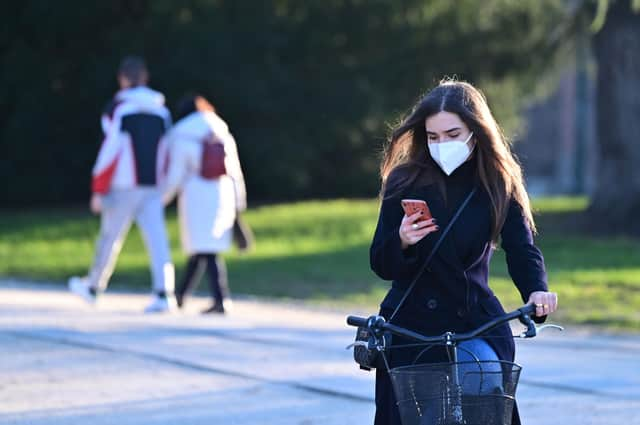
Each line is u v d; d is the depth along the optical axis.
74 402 21.77
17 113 86.00
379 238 12.72
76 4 84.38
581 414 20.86
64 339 29.19
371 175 98.25
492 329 12.64
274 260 51.28
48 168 87.88
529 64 69.25
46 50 88.06
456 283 12.73
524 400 22.17
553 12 65.62
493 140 12.55
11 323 31.91
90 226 68.19
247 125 87.69
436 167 12.83
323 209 80.69
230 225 34.94
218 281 34.84
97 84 84.44
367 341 12.72
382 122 89.69
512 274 12.83
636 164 62.38
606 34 62.06
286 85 86.94
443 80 13.64
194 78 83.50
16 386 23.23
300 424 20.05
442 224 12.67
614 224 62.59
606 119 63.00
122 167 33.78
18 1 85.31
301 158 88.81
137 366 25.59
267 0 87.06
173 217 74.94
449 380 11.55
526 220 12.90
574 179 140.25
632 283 42.97
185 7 85.81
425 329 12.80
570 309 37.22
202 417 20.61
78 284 35.03
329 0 87.75
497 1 71.19
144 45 85.69
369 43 90.31
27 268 49.44
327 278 45.94
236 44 85.44
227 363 25.94
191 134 34.28
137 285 44.28
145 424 20.05
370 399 22.20
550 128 147.75
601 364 26.31
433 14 84.69
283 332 30.94
